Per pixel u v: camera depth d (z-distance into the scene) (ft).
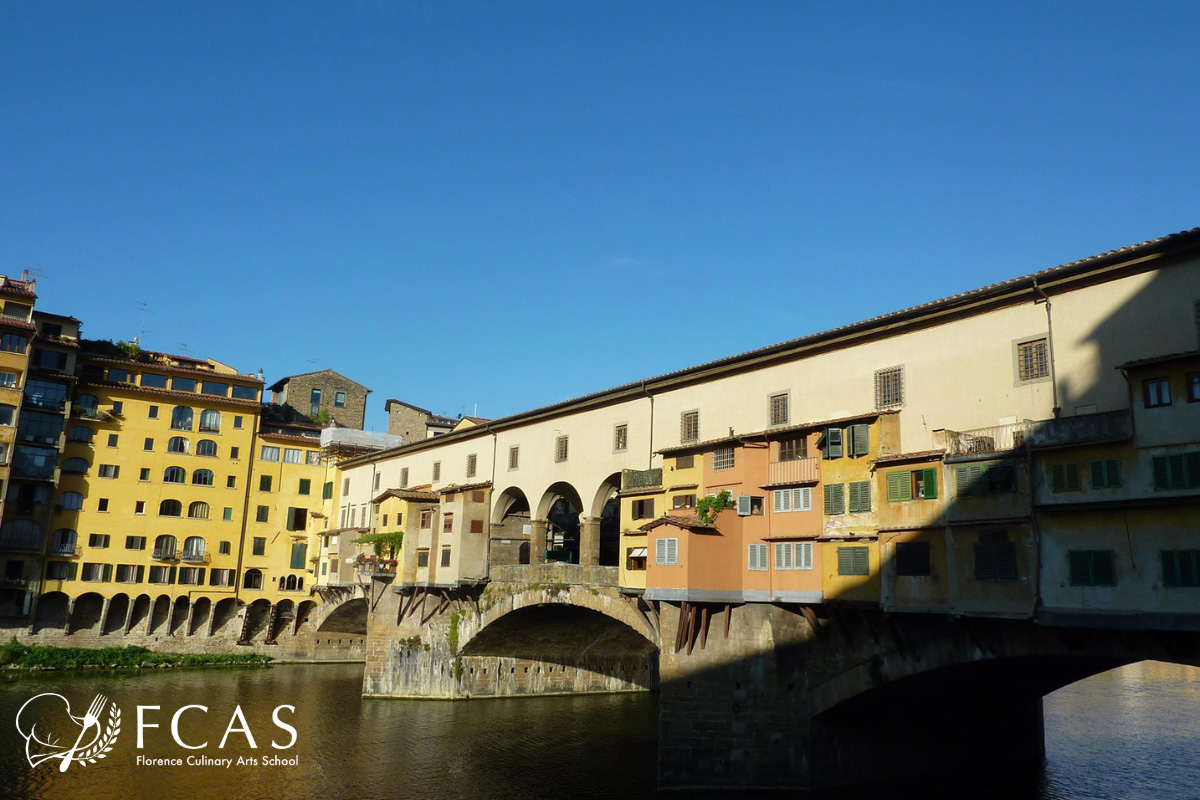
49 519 230.27
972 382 100.73
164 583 246.06
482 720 171.94
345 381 306.14
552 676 204.64
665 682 118.32
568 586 153.58
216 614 255.09
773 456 118.21
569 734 159.94
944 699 124.26
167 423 253.24
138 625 242.58
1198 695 223.71
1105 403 89.10
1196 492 77.51
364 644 274.77
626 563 137.39
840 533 106.73
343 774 131.23
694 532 117.29
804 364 121.39
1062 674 107.34
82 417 238.48
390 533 204.54
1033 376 95.55
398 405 311.47
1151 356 86.33
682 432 139.13
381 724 166.91
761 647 114.32
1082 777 127.95
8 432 220.23
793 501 113.70
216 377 264.93
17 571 224.74
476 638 184.55
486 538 183.62
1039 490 88.22
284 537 266.57
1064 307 94.07
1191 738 160.45
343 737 155.63
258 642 258.78
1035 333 96.07
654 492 133.90
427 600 197.57
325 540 260.21
